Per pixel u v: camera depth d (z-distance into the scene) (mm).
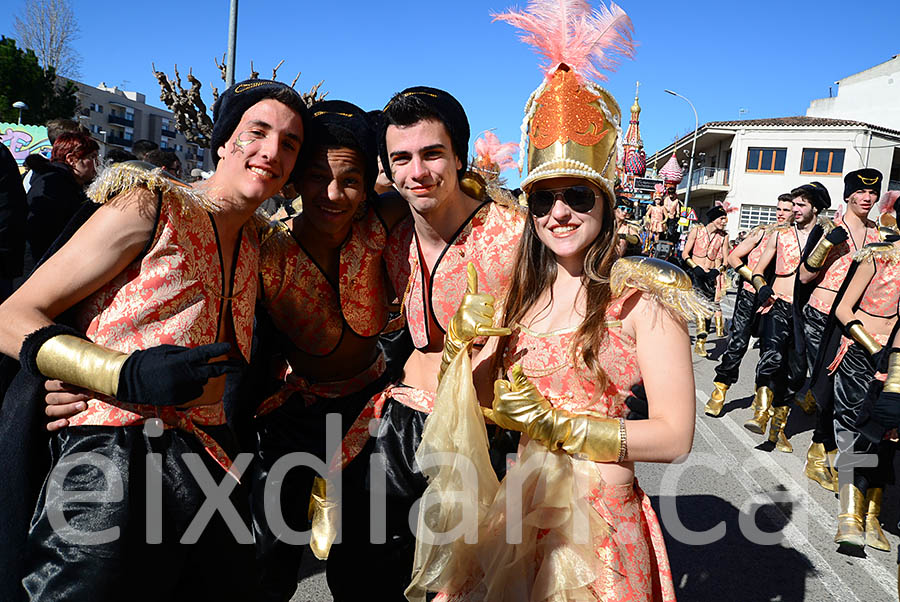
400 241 2506
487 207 2359
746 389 7699
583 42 1841
